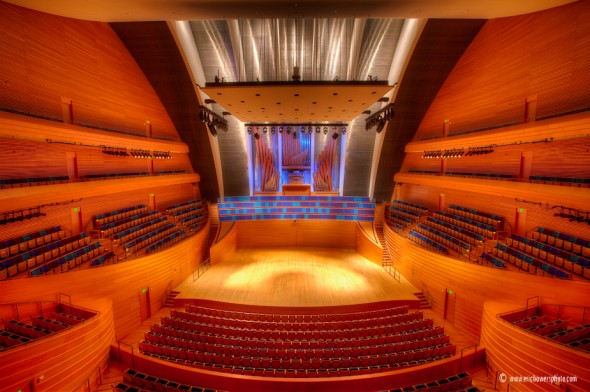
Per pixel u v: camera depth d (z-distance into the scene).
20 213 7.44
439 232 10.70
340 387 5.42
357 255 14.18
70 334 5.38
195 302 9.53
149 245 10.16
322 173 16.16
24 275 6.75
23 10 7.19
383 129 13.46
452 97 11.27
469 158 10.97
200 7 5.77
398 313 8.67
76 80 8.76
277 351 6.23
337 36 11.53
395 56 11.77
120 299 8.02
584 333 5.52
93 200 9.74
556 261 7.20
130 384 5.49
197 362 6.06
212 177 15.34
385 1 5.47
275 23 11.19
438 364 5.82
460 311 8.36
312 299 9.44
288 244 15.59
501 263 7.88
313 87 7.52
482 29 9.49
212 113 11.86
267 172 16.19
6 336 5.38
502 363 5.79
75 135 8.29
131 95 10.93
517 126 8.26
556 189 7.16
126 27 9.65
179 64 10.94
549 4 5.99
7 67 6.98
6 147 7.21
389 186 15.60
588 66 6.84
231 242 14.35
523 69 8.44
